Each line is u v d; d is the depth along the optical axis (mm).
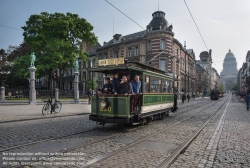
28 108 17094
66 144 6230
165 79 12688
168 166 4543
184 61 49688
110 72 9734
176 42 41188
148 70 10094
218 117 13289
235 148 5969
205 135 7750
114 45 44375
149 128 9195
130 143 6453
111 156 5160
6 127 8883
